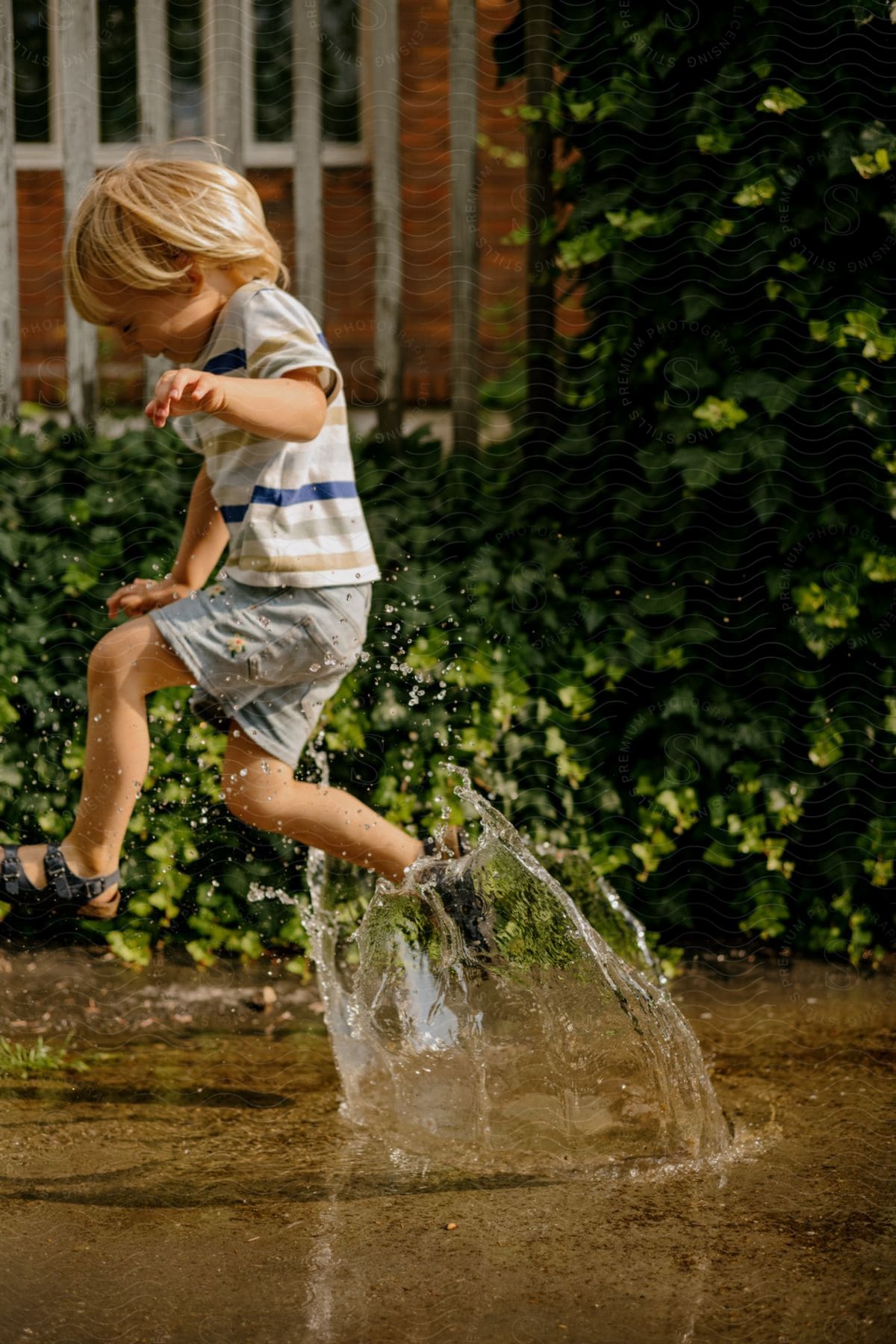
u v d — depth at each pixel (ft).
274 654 9.24
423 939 10.43
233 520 9.40
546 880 10.27
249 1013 12.38
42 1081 10.89
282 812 9.68
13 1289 7.56
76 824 9.45
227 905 13.46
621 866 13.48
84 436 14.82
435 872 10.05
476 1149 9.52
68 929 13.75
